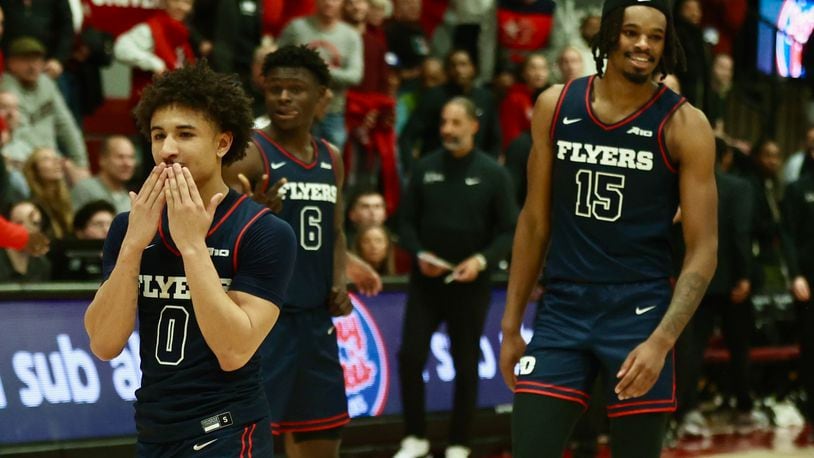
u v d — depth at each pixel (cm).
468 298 886
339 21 1106
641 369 501
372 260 979
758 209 1246
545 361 528
